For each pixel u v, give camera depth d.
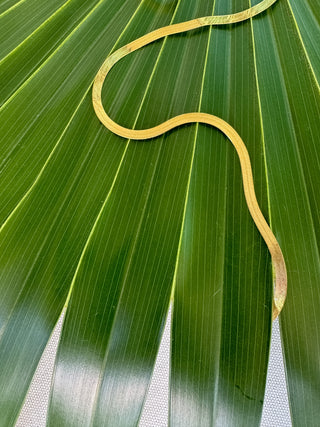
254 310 0.12
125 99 0.16
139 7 0.18
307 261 0.13
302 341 0.12
